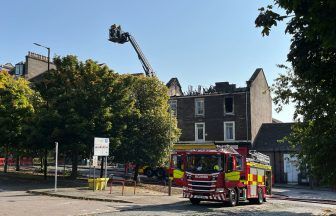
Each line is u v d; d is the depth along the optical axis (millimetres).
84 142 28859
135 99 33938
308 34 7895
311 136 16922
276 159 48531
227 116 50031
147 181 37438
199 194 21078
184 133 51812
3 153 44406
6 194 21766
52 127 28500
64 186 26578
